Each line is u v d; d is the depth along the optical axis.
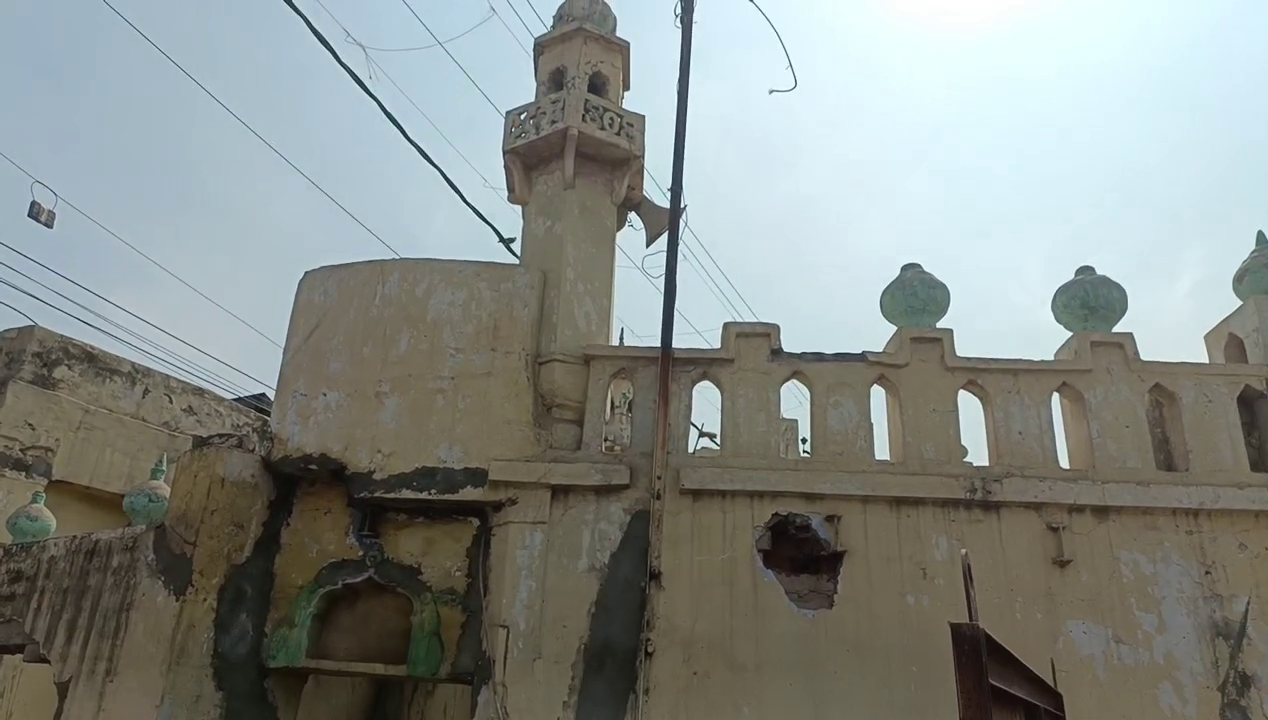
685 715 8.06
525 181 11.19
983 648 4.35
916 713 7.95
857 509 8.67
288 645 8.91
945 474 8.73
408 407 9.31
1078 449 9.16
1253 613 8.23
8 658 12.38
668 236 8.33
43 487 13.32
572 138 10.67
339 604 9.29
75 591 9.24
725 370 9.35
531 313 9.73
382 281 9.88
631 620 8.41
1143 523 8.56
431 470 9.05
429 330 9.61
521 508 8.89
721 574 8.50
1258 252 9.76
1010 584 8.34
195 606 8.62
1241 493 8.56
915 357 9.29
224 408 16.73
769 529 8.68
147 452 14.98
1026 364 9.16
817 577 8.60
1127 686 8.01
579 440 9.40
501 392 9.32
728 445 9.02
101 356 14.65
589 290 10.41
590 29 11.74
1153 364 9.17
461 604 8.87
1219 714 7.93
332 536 9.30
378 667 8.76
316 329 9.84
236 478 9.10
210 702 8.47
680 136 8.11
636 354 9.49
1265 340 9.29
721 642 8.27
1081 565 8.41
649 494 8.86
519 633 8.44
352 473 9.16
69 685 8.77
